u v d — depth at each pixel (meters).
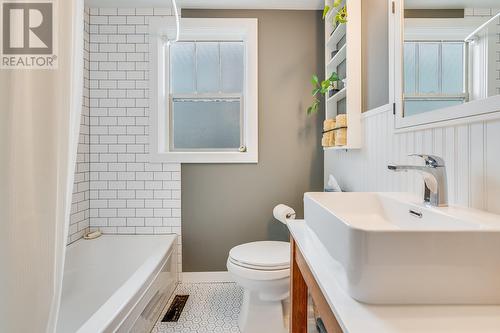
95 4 2.11
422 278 0.51
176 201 2.20
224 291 2.05
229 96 2.29
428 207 0.78
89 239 2.09
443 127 0.88
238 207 2.21
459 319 0.47
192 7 2.14
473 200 0.77
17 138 0.68
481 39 0.72
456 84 0.81
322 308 0.67
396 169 0.84
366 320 0.47
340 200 1.03
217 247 2.21
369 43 1.44
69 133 0.73
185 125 2.31
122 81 2.17
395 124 1.15
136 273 1.52
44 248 0.70
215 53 2.29
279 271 1.49
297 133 2.21
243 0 2.06
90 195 2.21
